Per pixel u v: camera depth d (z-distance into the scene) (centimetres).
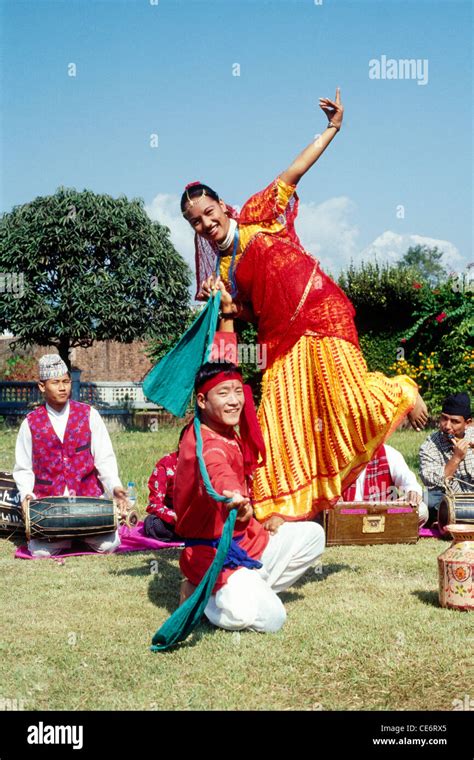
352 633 430
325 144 502
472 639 420
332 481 498
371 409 500
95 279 2006
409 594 509
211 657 402
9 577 566
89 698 358
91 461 675
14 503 688
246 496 447
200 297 503
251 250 496
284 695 359
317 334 494
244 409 448
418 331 1881
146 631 443
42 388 667
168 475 684
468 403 719
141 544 672
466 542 477
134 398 2527
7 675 382
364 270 1948
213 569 402
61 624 456
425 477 727
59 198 2027
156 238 2064
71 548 663
